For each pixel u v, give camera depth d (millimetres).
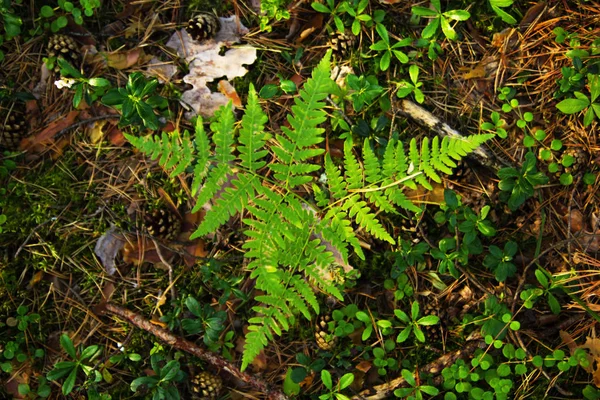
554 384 1095
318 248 1000
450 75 1136
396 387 1098
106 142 1117
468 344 1104
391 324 1108
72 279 1105
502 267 1087
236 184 984
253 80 1128
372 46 1106
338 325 1101
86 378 1087
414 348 1114
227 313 1112
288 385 1099
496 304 1090
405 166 995
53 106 1114
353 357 1111
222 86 1122
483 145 1108
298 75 1130
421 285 1122
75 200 1105
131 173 1115
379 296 1122
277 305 981
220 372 1111
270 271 982
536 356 1079
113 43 1123
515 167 1115
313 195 1112
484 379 1112
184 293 1108
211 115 1122
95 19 1123
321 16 1130
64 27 1119
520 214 1119
